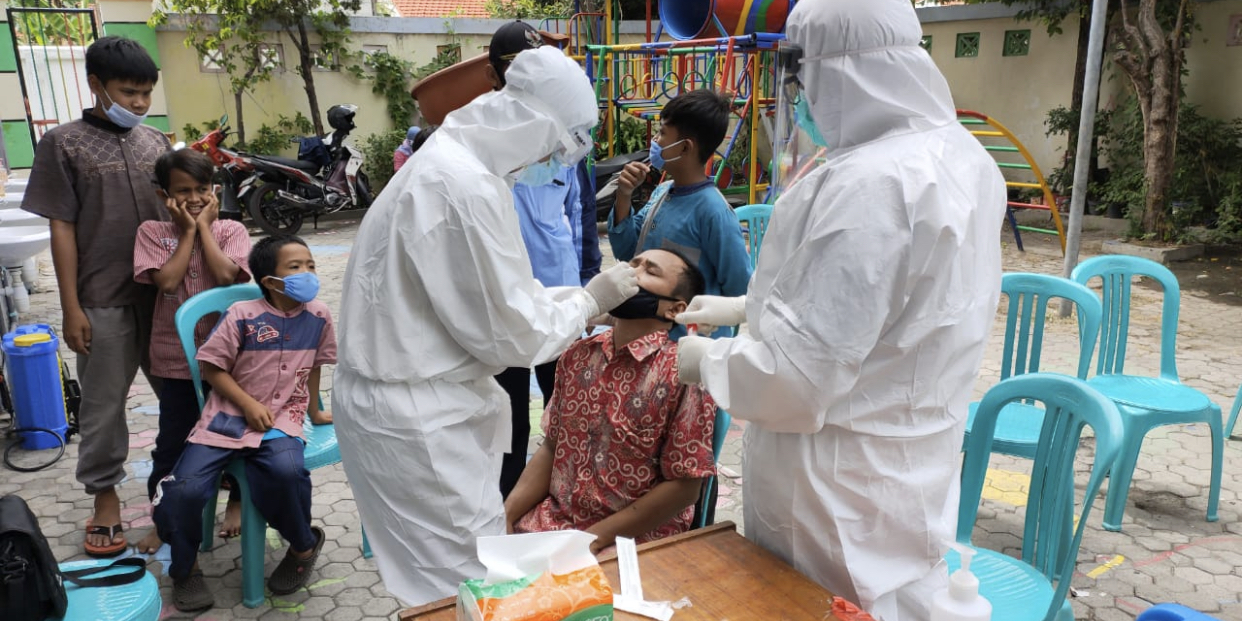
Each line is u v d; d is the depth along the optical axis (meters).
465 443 1.95
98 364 2.87
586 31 10.02
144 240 2.82
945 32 10.90
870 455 1.48
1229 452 3.82
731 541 1.62
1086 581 2.83
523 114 1.88
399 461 1.89
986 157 1.56
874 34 1.45
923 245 1.36
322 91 10.97
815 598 1.44
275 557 3.03
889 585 1.55
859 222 1.34
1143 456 3.79
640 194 9.20
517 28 2.56
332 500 3.41
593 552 1.86
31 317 5.91
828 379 1.35
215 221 3.07
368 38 11.09
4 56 6.97
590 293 1.96
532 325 1.84
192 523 2.53
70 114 8.70
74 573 2.06
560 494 2.05
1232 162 8.76
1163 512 3.30
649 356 1.94
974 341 1.50
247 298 2.93
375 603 2.72
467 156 1.86
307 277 2.70
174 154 2.79
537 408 4.43
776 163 1.70
